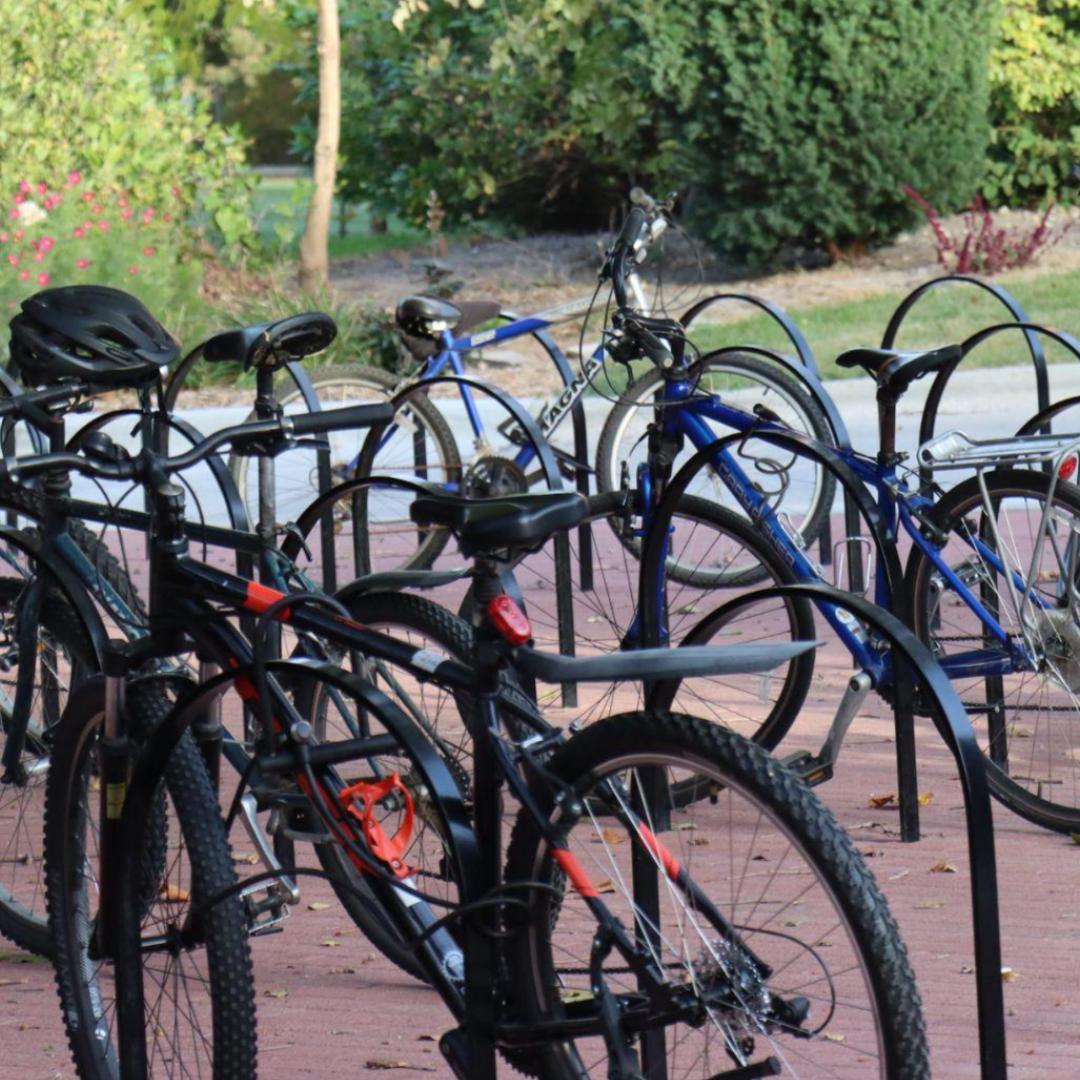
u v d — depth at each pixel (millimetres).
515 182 30172
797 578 9297
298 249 28734
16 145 22391
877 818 9211
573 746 5176
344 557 15312
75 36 23453
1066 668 8773
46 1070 6809
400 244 32344
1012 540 10094
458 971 5555
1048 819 9016
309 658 6031
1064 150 28078
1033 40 27469
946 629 10234
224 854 5707
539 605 13875
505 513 5125
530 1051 5430
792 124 23625
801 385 13688
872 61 23297
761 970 5094
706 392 9766
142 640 6043
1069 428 17781
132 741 6008
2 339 20766
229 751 6359
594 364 14039
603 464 14430
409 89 30203
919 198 23641
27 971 7859
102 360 6145
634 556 12312
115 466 5910
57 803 6434
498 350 22000
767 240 24609
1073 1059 6539
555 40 28203
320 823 6469
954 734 5082
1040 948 7582
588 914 5637
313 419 6180
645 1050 5383
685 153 24500
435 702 7883
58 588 7047
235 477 15352
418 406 14477
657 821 5590
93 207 21859
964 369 18984
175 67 29172
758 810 4918
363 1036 6973
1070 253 25219
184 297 22797
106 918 6047
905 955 4676
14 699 7699
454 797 5285
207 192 25422
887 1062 4648
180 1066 6238
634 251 12219
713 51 23734
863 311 22359
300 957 7840
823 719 10867
